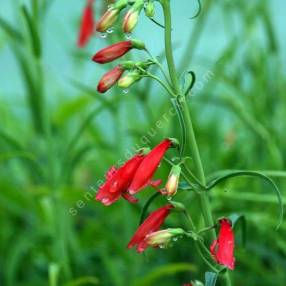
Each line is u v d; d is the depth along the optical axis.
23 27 6.62
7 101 8.96
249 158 7.82
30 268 7.73
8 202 7.79
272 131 7.95
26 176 8.62
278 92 8.53
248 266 7.16
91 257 7.58
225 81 7.79
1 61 11.23
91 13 6.33
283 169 7.84
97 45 8.30
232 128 8.09
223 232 3.93
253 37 8.39
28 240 7.26
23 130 8.73
